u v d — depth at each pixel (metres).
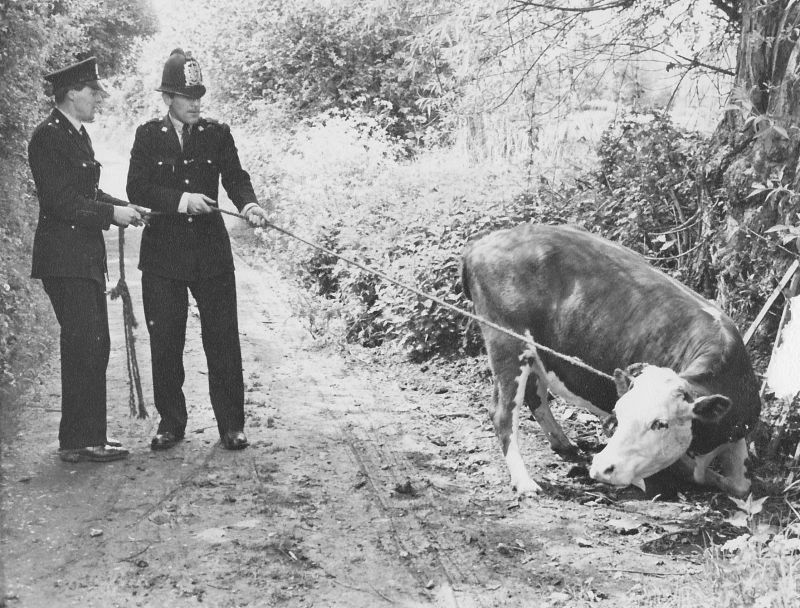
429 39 9.45
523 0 8.50
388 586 4.20
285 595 4.07
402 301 8.65
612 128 9.03
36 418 6.45
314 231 11.19
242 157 17.30
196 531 4.71
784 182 6.50
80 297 5.59
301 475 5.59
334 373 8.02
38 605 3.91
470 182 10.90
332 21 17.92
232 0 19.20
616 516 5.16
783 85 6.52
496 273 5.85
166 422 5.99
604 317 5.55
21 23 8.30
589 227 8.49
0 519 4.75
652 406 4.85
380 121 16.61
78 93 5.60
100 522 4.78
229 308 6.02
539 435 6.60
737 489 5.31
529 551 4.64
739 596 3.88
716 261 6.84
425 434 6.50
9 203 8.88
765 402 5.83
